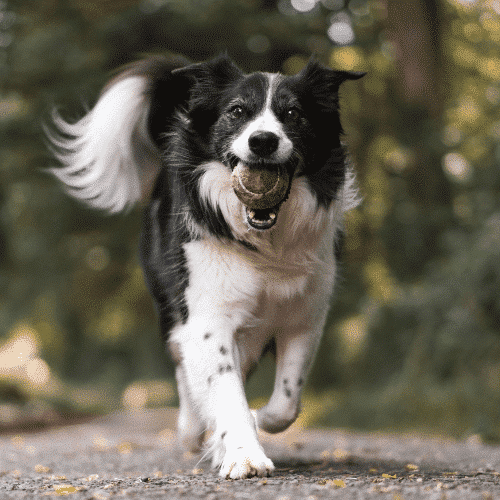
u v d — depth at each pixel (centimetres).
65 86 1566
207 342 466
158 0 1555
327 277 509
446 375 1191
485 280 1136
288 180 461
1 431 1253
